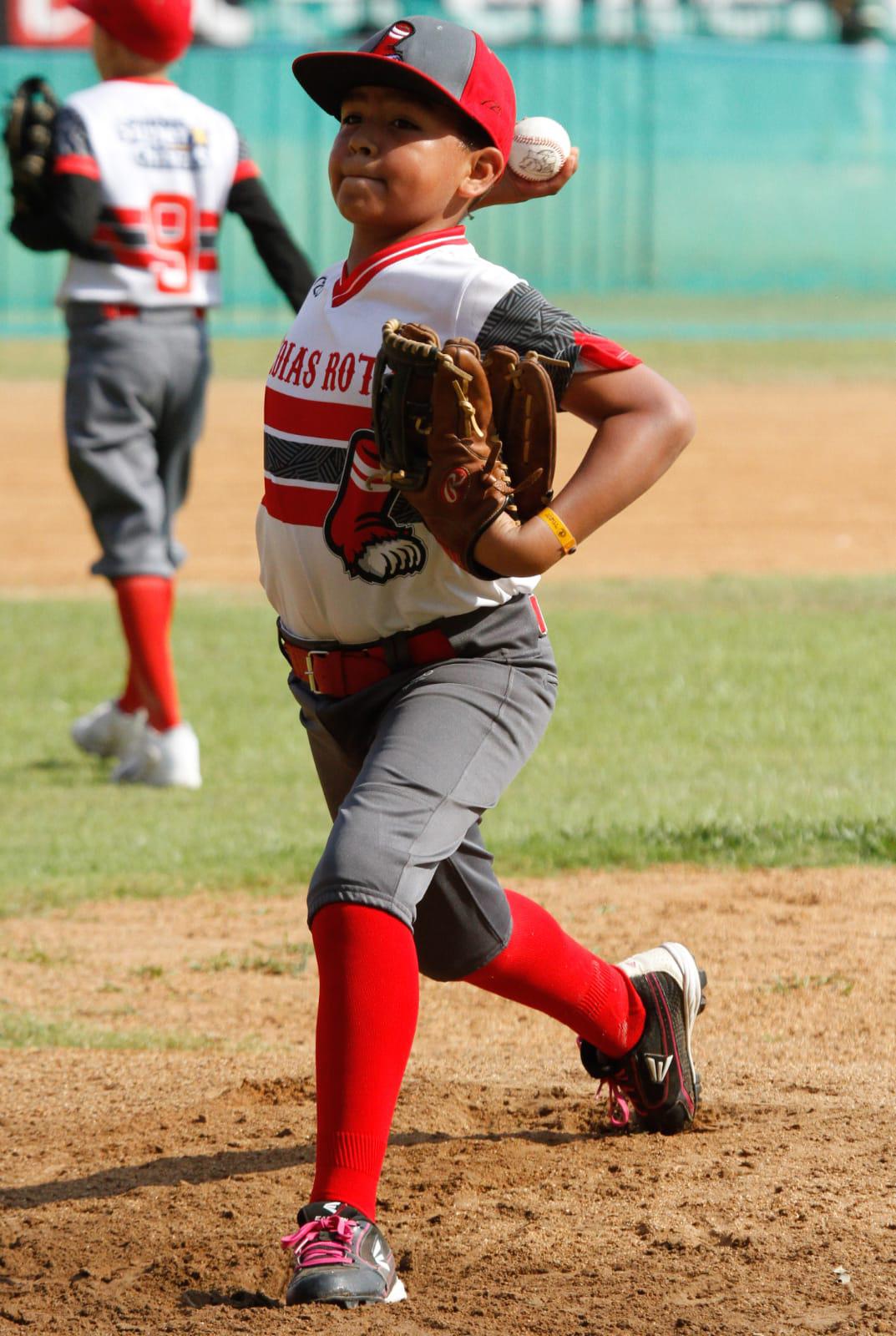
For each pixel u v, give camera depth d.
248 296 117.94
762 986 18.89
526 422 10.91
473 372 10.74
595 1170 13.59
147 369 29.47
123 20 28.91
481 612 12.01
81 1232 12.85
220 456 67.50
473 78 11.61
